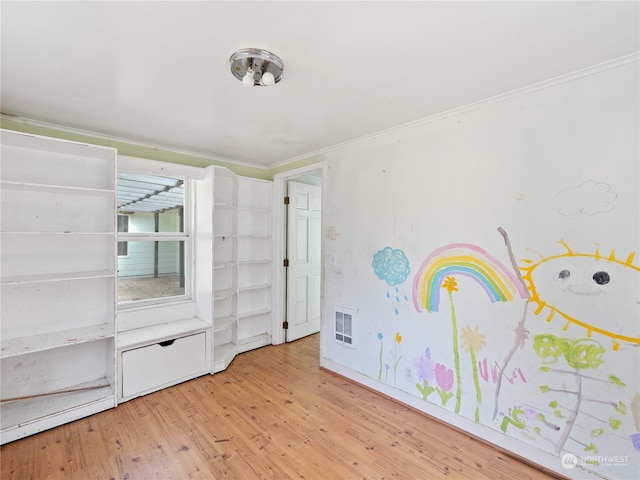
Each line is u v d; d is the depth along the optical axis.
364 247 2.75
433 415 2.28
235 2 1.15
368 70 1.64
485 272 2.03
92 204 2.55
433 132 2.28
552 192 1.77
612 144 1.59
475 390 2.07
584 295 1.68
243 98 1.98
